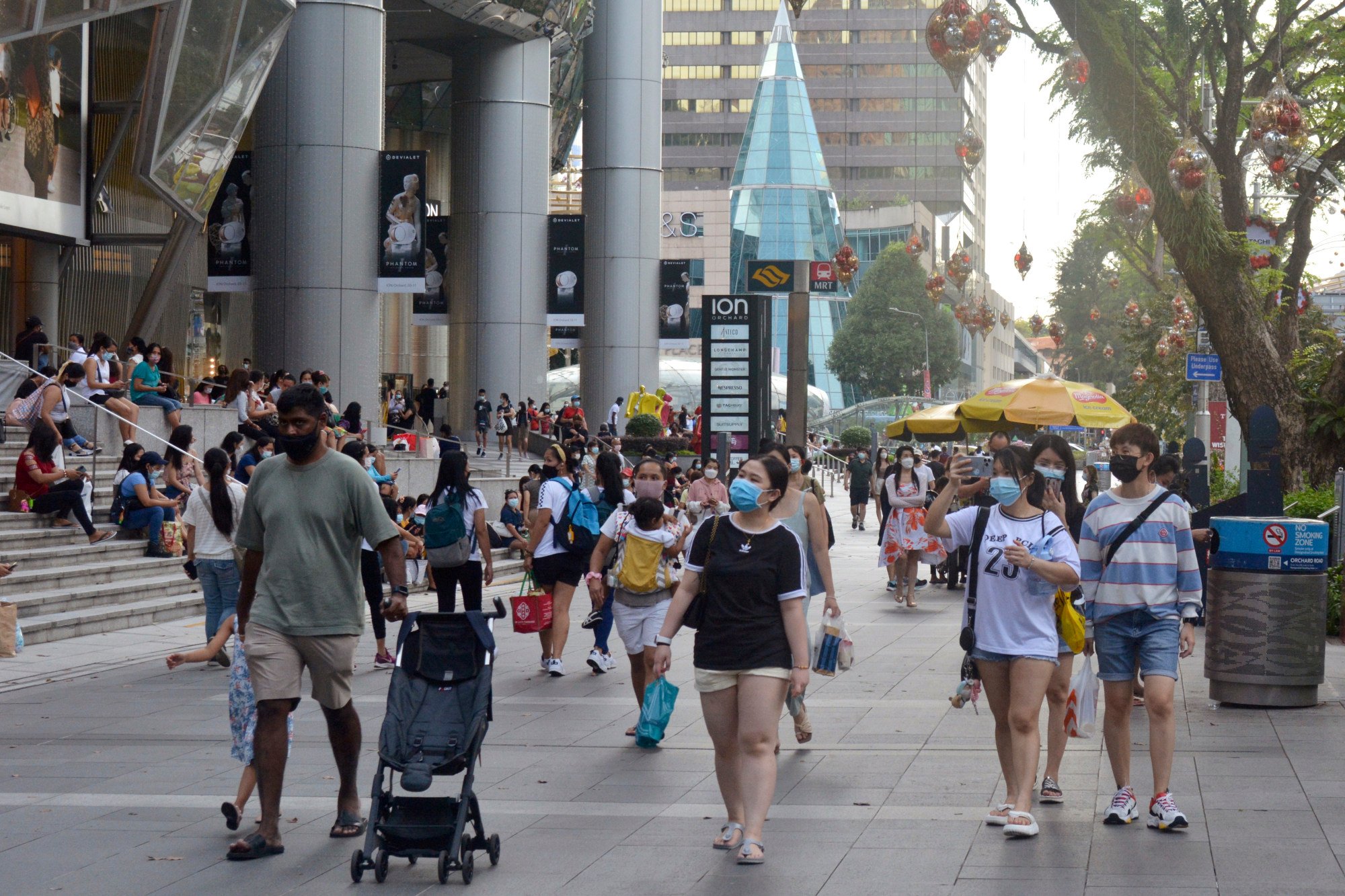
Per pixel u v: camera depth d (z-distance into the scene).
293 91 32.31
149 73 25.44
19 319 29.97
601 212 46.12
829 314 103.94
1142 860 5.95
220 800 7.32
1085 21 15.20
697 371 83.00
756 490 6.12
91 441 19.58
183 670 11.98
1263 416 10.93
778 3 135.12
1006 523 6.63
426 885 5.84
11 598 13.66
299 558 6.27
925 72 131.38
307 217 32.19
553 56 46.69
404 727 6.18
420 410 40.72
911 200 130.12
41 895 5.68
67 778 7.86
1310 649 9.59
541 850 6.35
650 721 8.62
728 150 136.00
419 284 32.69
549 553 11.77
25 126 27.55
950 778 7.71
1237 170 16.48
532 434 39.91
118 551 16.31
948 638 14.23
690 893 5.64
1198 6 17.20
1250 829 6.43
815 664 8.58
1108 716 6.77
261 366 32.62
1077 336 87.06
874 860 6.05
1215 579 9.86
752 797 6.07
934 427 21.69
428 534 11.73
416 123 53.53
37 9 18.25
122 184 31.66
